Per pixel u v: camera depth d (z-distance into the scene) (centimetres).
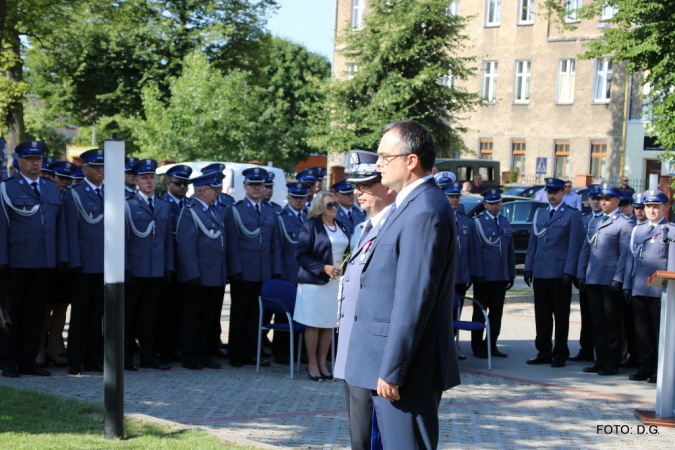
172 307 1002
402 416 439
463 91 3008
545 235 1058
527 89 3919
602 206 1023
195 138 2992
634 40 2120
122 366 615
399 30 2747
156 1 3975
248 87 4069
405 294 426
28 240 838
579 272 1028
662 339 759
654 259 951
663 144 2125
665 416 761
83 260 878
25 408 686
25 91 2702
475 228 1099
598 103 3709
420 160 451
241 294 990
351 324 477
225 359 1037
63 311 941
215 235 955
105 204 618
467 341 1227
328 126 2941
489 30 3981
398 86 2795
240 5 4059
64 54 3541
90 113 4100
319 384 882
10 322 841
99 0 3250
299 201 1069
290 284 991
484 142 4044
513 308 1553
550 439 692
